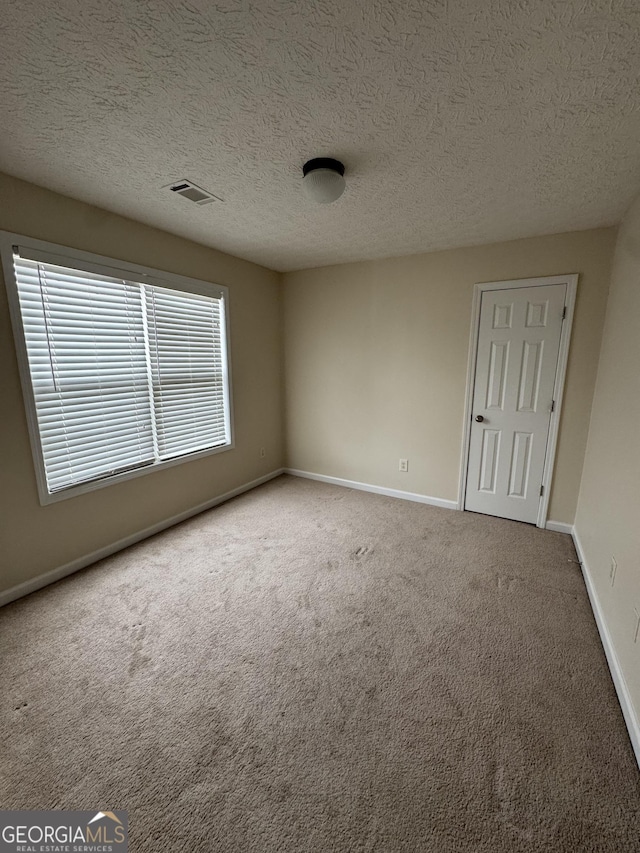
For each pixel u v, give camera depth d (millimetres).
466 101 1332
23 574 2113
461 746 1286
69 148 1647
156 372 2803
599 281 2568
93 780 1177
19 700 1458
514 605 2037
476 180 1918
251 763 1230
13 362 1986
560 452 2848
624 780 1183
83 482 2381
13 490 2037
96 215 2281
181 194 2109
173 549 2648
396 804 1114
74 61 1144
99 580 2264
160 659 1664
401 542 2754
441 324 3203
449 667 1623
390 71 1193
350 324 3680
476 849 1009
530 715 1403
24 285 2000
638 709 1294
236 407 3611
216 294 3215
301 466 4316
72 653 1695
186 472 3137
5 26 1019
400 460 3611
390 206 2246
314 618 1938
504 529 2957
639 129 1474
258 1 954
